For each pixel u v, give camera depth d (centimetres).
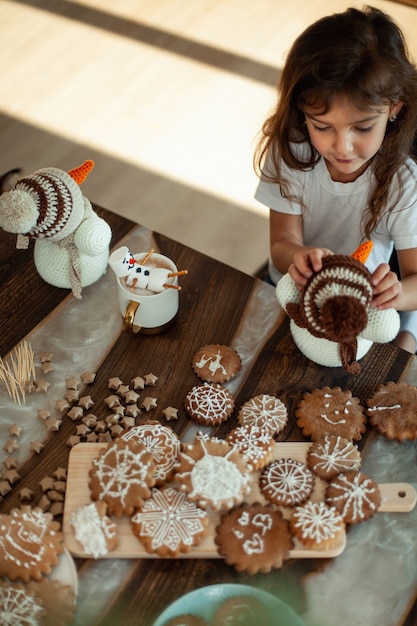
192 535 86
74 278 108
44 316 110
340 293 88
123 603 83
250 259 214
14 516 87
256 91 259
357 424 97
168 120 249
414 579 85
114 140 243
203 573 86
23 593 82
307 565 86
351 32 98
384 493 91
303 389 102
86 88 259
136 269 102
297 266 96
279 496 90
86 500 90
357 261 90
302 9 289
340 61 96
